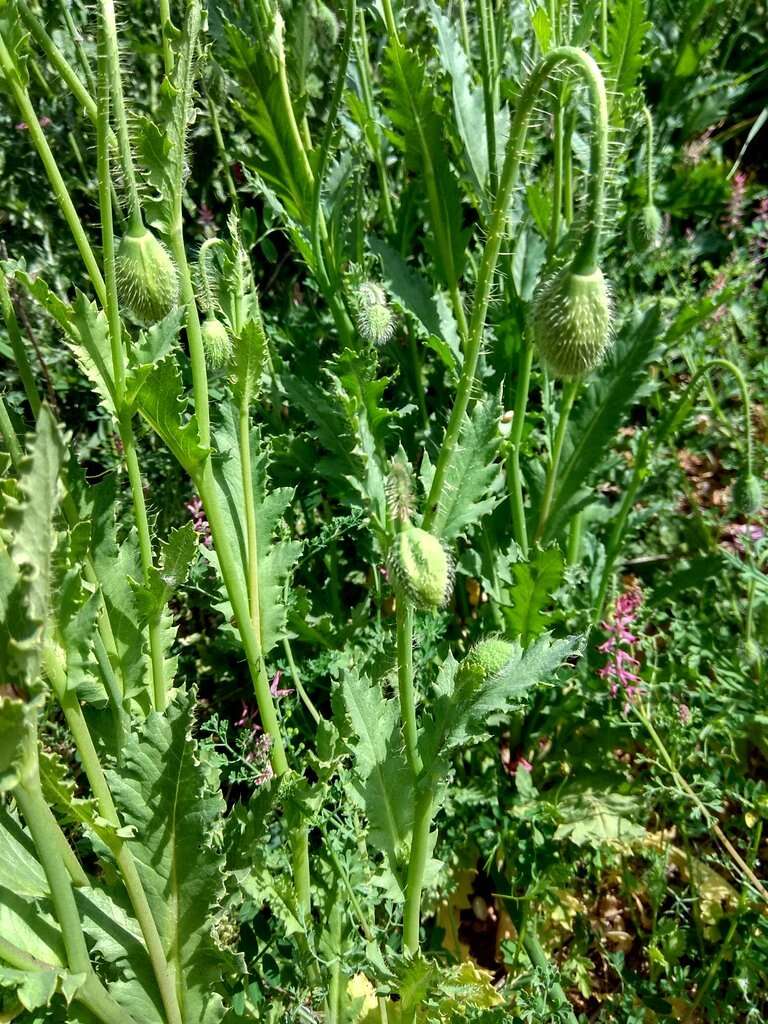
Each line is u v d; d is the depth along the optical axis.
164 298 0.21
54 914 0.21
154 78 0.45
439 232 0.38
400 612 0.22
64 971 0.19
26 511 0.15
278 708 0.32
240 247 0.26
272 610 0.28
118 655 0.25
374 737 0.26
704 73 0.61
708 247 0.57
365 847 0.30
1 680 0.16
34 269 0.42
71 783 0.19
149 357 0.22
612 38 0.36
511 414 0.37
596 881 0.35
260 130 0.35
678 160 0.58
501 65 0.38
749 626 0.38
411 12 0.51
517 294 0.37
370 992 0.30
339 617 0.39
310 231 0.36
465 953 0.34
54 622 0.19
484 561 0.37
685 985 0.32
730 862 0.31
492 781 0.35
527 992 0.28
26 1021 0.21
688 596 0.43
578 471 0.37
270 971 0.29
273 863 0.28
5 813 0.22
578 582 0.41
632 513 0.44
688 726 0.34
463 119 0.36
